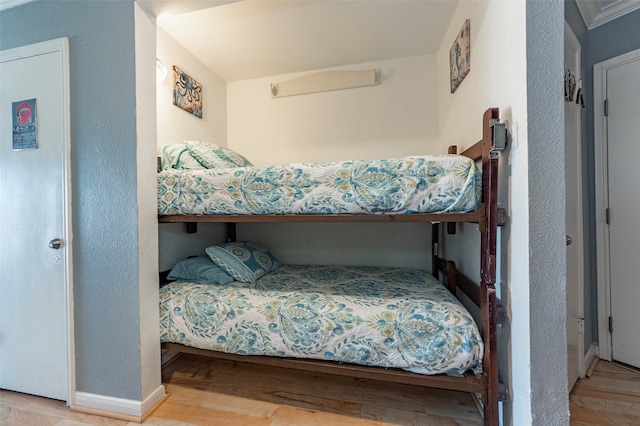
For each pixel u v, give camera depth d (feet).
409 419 4.44
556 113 3.07
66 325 4.76
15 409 4.73
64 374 4.82
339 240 7.88
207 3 4.49
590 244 6.26
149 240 4.69
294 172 4.30
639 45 5.64
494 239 3.52
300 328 4.25
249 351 4.46
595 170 6.21
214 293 4.95
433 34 6.45
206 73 7.68
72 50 4.70
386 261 7.62
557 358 3.13
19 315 5.05
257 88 8.38
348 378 5.61
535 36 3.07
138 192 4.47
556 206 3.10
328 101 7.93
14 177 5.03
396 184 3.84
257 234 8.39
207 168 5.70
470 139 4.88
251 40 6.54
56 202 4.82
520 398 3.36
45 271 4.89
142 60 4.54
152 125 4.76
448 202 3.68
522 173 3.21
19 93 4.99
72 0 4.69
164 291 5.18
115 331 4.57
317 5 5.42
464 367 3.73
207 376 5.71
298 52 7.07
